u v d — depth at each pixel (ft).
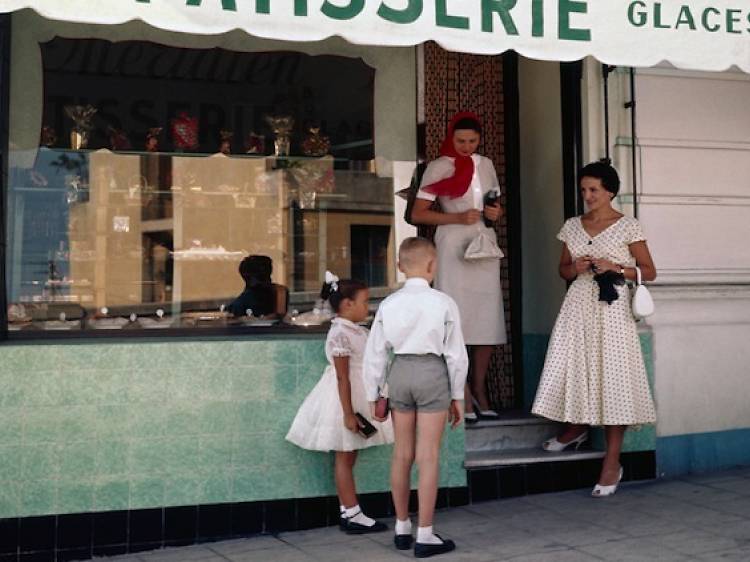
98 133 17.85
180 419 16.90
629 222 19.12
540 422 20.97
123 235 17.89
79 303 17.52
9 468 16.05
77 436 16.37
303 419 17.10
